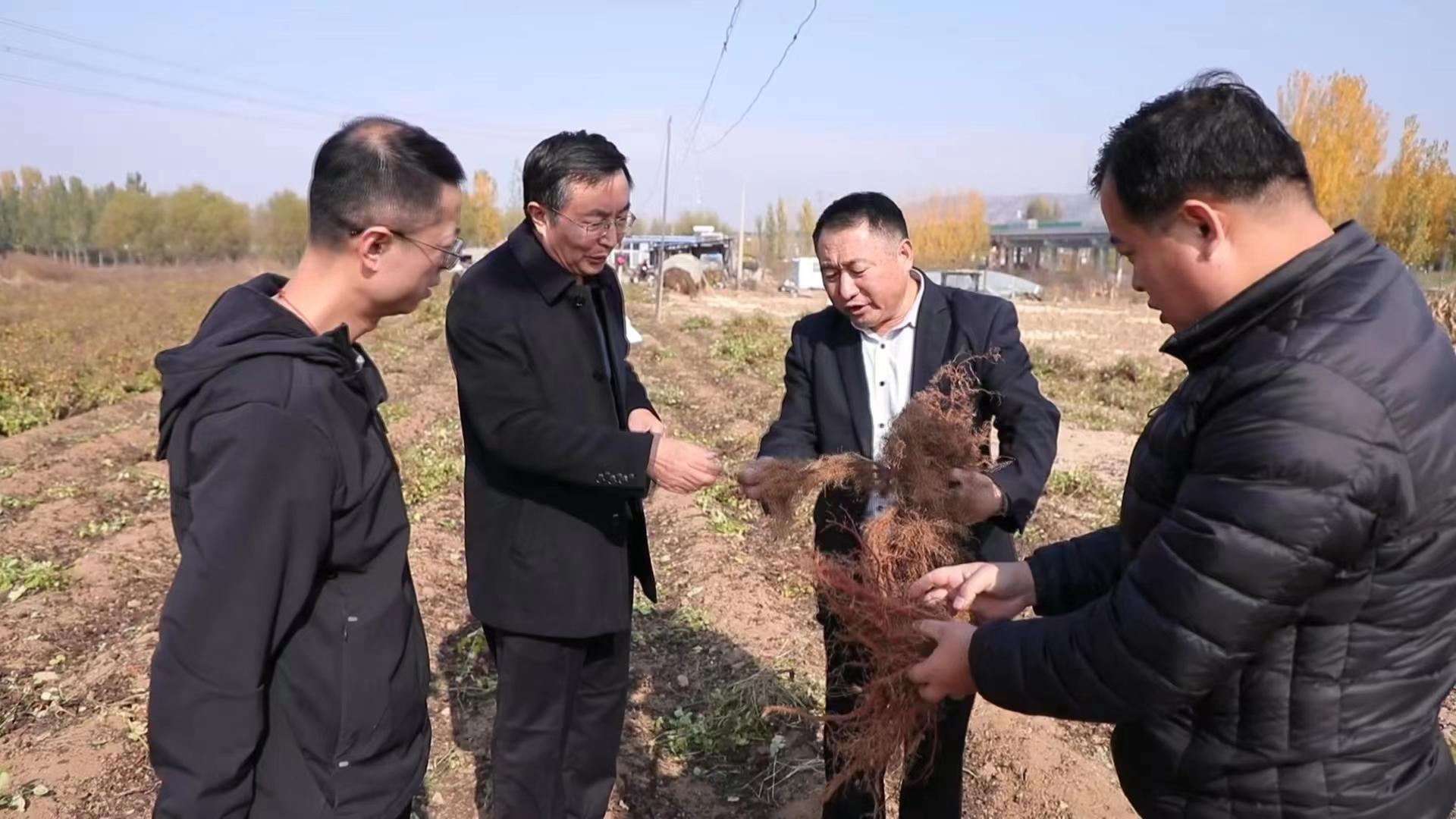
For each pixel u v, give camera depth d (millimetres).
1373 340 1363
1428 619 1455
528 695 2947
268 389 1671
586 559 2879
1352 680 1460
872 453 2863
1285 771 1514
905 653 2041
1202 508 1416
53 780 3801
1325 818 1505
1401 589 1427
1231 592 1378
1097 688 1537
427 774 3877
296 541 1674
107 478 8844
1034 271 71125
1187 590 1408
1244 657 1421
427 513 7332
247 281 1911
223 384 1676
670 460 2699
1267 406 1372
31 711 4441
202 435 1643
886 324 2822
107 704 4453
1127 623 1483
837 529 2906
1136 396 15289
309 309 1874
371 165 1799
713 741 4098
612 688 3186
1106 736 4176
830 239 2697
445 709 4410
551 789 3016
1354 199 45719
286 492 1649
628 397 3381
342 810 1872
